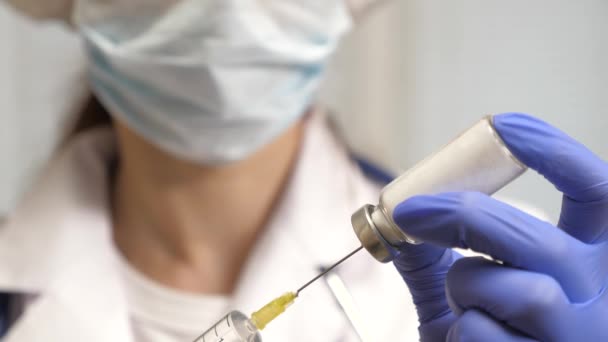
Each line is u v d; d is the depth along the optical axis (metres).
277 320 1.00
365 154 1.47
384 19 1.52
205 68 0.96
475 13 1.46
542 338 0.57
